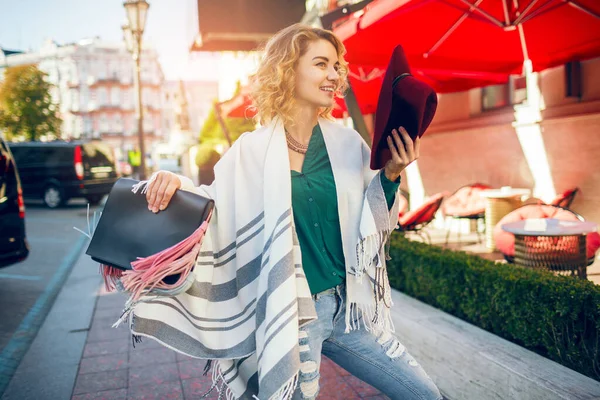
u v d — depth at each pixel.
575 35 4.77
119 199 1.67
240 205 1.72
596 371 2.54
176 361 3.55
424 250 3.97
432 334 3.02
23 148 15.16
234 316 1.72
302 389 1.63
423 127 1.59
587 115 5.51
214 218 1.77
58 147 14.88
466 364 2.74
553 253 3.79
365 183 1.75
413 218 6.20
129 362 3.54
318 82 1.70
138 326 1.62
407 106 1.57
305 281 1.61
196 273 1.69
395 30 4.59
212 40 7.99
